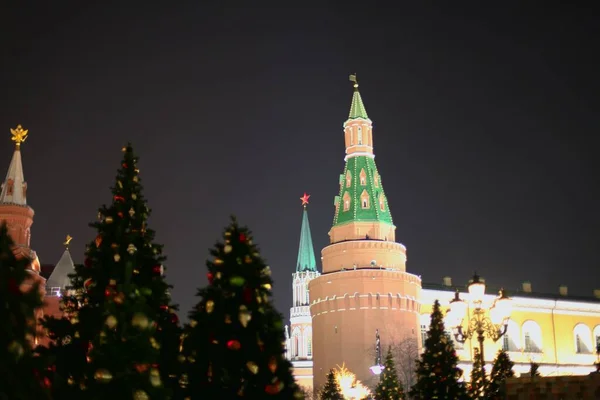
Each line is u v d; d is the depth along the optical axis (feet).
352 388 230.48
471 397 107.96
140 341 61.41
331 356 270.26
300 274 477.77
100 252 79.05
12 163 232.73
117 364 59.82
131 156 86.07
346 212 290.97
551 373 325.01
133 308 62.69
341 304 272.51
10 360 41.81
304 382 375.86
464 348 303.68
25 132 238.89
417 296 283.18
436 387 107.55
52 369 59.11
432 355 109.91
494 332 111.14
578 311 345.31
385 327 268.00
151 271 83.51
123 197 83.41
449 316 112.88
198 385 67.41
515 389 71.61
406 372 247.70
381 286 272.31
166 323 83.35
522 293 348.79
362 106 303.48
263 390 65.82
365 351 263.70
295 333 464.65
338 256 282.97
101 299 76.64
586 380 68.18
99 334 61.52
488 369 295.48
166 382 80.12
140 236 83.56
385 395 180.24
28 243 227.20
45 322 78.64
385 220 290.35
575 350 337.72
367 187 292.61
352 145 298.56
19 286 43.55
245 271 69.77
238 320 67.41
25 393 42.42
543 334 333.42
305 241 485.15
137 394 59.21
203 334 68.54
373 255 280.10
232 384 65.92
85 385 59.72
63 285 251.19
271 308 70.08
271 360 66.80
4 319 42.27
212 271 71.36
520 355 322.55
